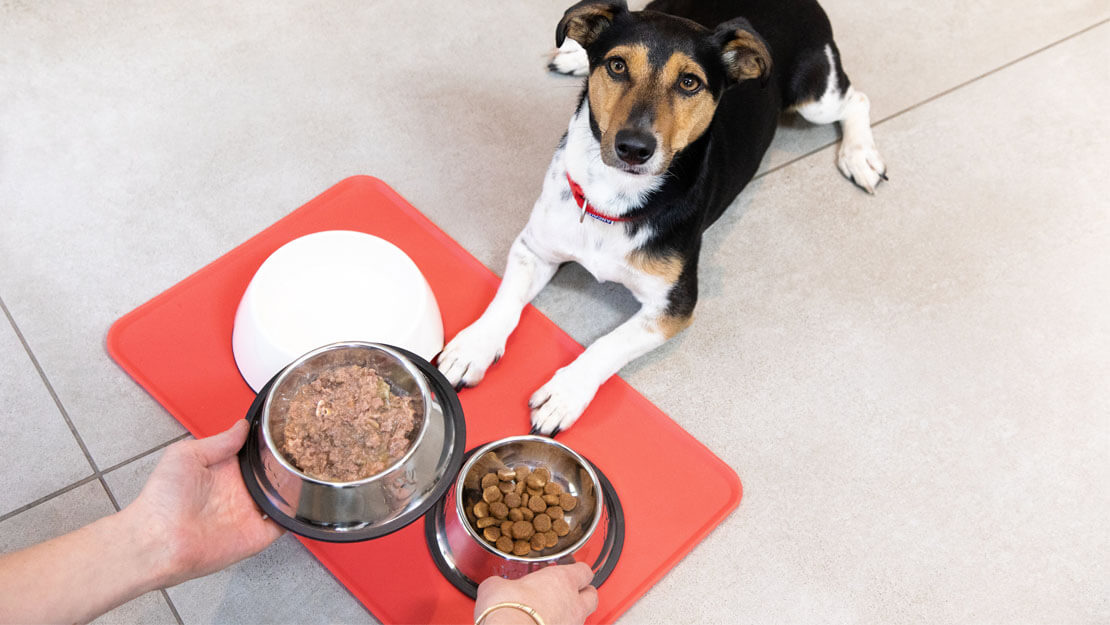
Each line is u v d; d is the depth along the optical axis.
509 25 2.84
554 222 2.02
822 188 2.59
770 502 2.05
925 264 2.47
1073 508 2.11
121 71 2.61
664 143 1.71
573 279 2.36
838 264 2.45
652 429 2.11
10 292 2.19
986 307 2.40
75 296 2.20
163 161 2.45
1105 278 2.48
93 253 2.27
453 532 1.79
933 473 2.13
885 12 3.01
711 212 2.11
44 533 1.87
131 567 1.42
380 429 1.59
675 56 1.70
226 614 1.82
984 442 2.19
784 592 1.94
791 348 2.29
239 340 2.03
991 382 2.28
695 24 1.77
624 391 2.15
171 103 2.56
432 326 2.07
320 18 2.79
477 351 2.04
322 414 1.59
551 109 2.66
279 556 1.88
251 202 2.39
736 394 2.20
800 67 2.37
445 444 1.64
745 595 1.93
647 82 1.71
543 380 2.14
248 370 2.01
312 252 2.03
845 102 2.58
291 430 1.58
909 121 2.75
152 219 2.34
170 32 2.71
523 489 1.81
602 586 1.89
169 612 1.80
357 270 2.03
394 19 2.81
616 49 1.73
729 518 2.03
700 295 2.35
